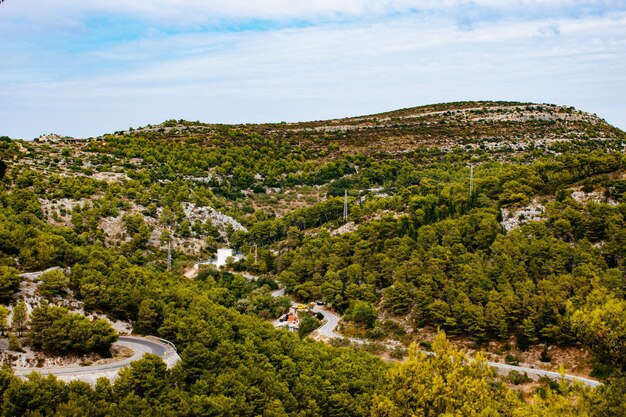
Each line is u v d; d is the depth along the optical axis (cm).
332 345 11469
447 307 11138
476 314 10738
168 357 7794
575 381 4428
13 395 5850
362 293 13275
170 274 14288
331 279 14212
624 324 4278
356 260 14662
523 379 9262
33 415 5600
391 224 15525
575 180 14612
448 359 5450
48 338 7319
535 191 14700
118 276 9806
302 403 7450
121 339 8600
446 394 5106
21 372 6925
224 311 9744
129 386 6581
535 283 11238
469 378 5138
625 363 4347
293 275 15400
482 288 11344
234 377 7300
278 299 14188
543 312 10244
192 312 9175
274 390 7312
